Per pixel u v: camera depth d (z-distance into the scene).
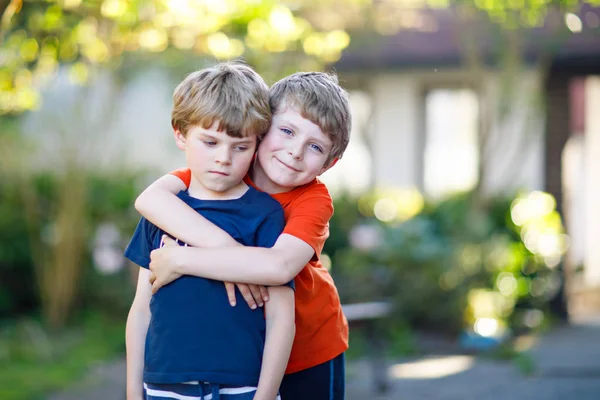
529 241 10.35
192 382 2.34
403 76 11.77
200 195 2.51
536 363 8.21
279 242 2.43
